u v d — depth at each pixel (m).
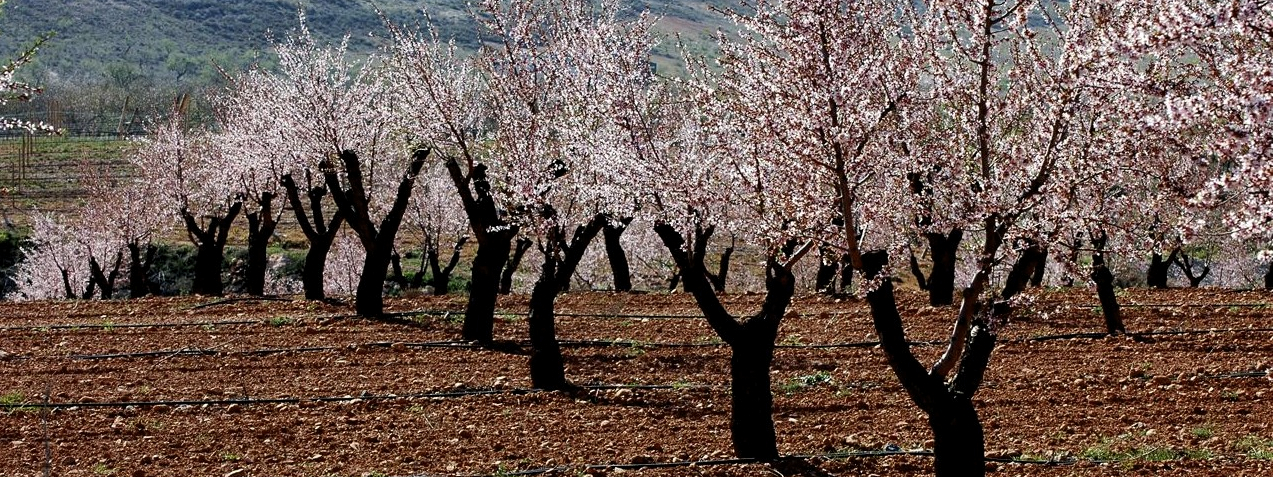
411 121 21.83
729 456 12.89
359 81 24.98
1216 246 36.81
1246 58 7.48
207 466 12.74
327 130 23.92
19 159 84.56
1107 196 10.78
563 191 17.09
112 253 47.19
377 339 20.78
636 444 13.57
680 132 14.93
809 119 10.05
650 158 12.75
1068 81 9.61
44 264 49.91
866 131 10.28
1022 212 10.40
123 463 12.85
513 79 17.28
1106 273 20.02
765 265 12.70
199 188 36.84
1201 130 8.77
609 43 14.16
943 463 10.83
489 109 19.09
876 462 12.54
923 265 43.56
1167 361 17.95
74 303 26.91
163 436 14.16
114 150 90.25
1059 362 18.12
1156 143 9.33
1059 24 10.72
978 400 15.63
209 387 17.14
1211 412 14.73
